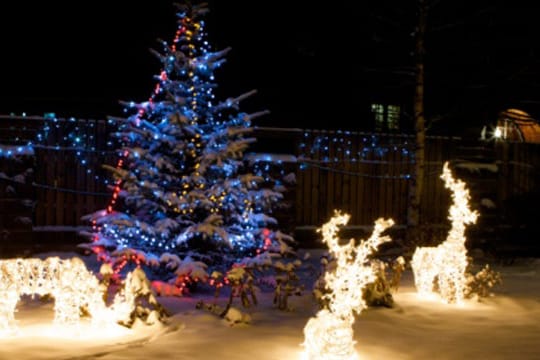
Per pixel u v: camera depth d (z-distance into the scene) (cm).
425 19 1490
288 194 1431
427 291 910
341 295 648
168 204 959
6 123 1289
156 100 1536
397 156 1602
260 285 1043
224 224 1016
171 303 845
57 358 554
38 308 772
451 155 1678
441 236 1469
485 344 664
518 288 1048
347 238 1536
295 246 1456
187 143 980
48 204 1305
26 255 1262
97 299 691
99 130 1330
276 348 615
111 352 579
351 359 575
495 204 1708
